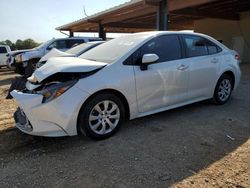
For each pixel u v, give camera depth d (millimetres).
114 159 3521
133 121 4930
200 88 5402
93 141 4098
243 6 14500
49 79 3838
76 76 3922
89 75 3961
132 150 3768
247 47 17016
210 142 3992
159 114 5316
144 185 2936
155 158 3525
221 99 5930
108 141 4086
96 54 4836
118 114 4246
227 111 5496
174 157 3543
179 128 4566
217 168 3250
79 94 3807
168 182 2980
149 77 4477
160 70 4621
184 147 3832
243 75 10883
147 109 4582
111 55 4512
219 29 19016
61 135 3791
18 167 3371
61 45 13078
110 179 3064
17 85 4516
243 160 3436
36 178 3119
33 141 4137
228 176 3076
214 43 5805
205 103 6094
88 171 3242
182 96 5066
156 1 11773
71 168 3322
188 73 5062
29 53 11984
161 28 12016
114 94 4176
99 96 4000
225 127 4598
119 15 16484
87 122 3943
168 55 4840
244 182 2957
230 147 3818
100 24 19109
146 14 14477
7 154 3721
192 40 5324
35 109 3680
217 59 5691
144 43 4562
